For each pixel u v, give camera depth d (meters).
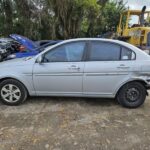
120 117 5.47
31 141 4.36
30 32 20.19
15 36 10.10
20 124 5.03
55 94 6.04
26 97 6.08
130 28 14.64
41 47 9.60
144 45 13.11
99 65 5.84
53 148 4.14
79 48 5.95
